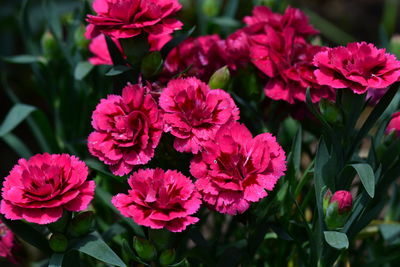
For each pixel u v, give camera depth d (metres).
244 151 0.65
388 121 0.69
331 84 0.65
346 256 0.74
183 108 0.65
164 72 0.73
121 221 0.72
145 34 0.69
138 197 0.63
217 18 0.86
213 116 0.66
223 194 0.64
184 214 0.63
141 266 0.72
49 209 0.63
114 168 0.65
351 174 0.69
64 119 0.84
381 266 0.76
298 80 0.70
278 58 0.71
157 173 0.64
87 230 0.65
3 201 0.63
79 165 0.64
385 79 0.65
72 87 0.83
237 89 0.74
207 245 0.70
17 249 0.71
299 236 0.72
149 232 0.65
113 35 0.67
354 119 0.67
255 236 0.69
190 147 0.65
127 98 0.65
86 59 0.80
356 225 0.68
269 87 0.71
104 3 0.69
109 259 0.64
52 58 0.81
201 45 0.74
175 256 0.67
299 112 0.73
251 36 0.73
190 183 0.64
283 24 0.74
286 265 0.74
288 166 0.69
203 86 0.67
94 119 0.65
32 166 0.63
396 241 0.76
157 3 0.68
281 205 0.70
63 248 0.65
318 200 0.66
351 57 0.65
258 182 0.64
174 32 0.86
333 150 0.67
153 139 0.65
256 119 0.75
